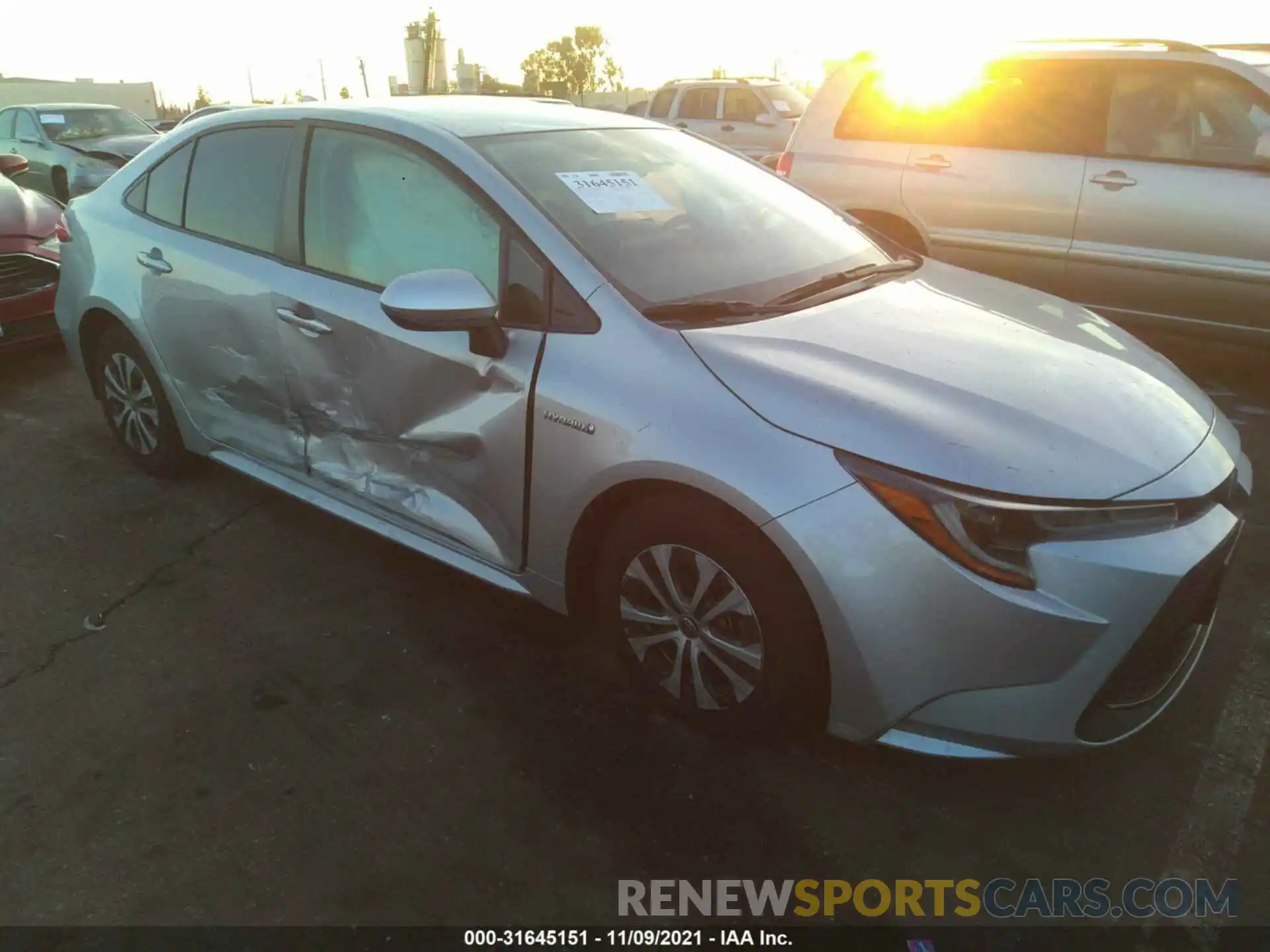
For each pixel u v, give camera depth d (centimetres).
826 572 204
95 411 483
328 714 257
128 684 271
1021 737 208
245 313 318
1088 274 528
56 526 361
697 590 232
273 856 212
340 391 296
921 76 570
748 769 236
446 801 227
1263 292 480
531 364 248
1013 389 227
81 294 385
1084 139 520
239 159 331
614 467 231
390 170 288
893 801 227
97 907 200
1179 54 493
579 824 221
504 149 283
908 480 201
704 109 1382
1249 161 475
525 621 300
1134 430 222
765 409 216
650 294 250
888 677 208
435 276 240
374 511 304
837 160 601
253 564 334
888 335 249
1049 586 199
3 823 221
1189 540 210
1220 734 250
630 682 268
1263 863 211
